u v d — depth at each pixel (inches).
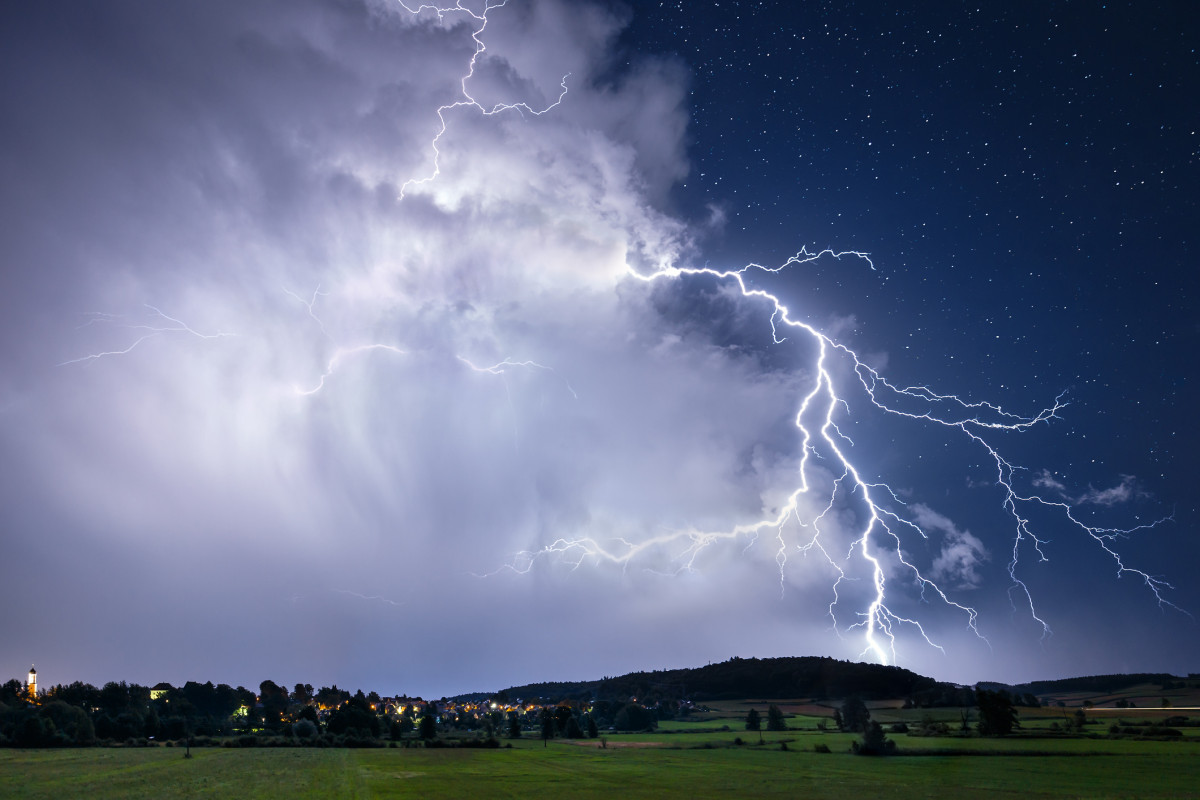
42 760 2354.8
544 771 2022.6
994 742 2564.0
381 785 1669.5
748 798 1423.5
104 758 2448.3
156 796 1433.3
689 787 1611.7
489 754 2751.0
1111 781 1560.0
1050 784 1531.7
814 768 2007.9
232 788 1579.7
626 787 1621.6
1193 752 2154.3
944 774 1774.1
